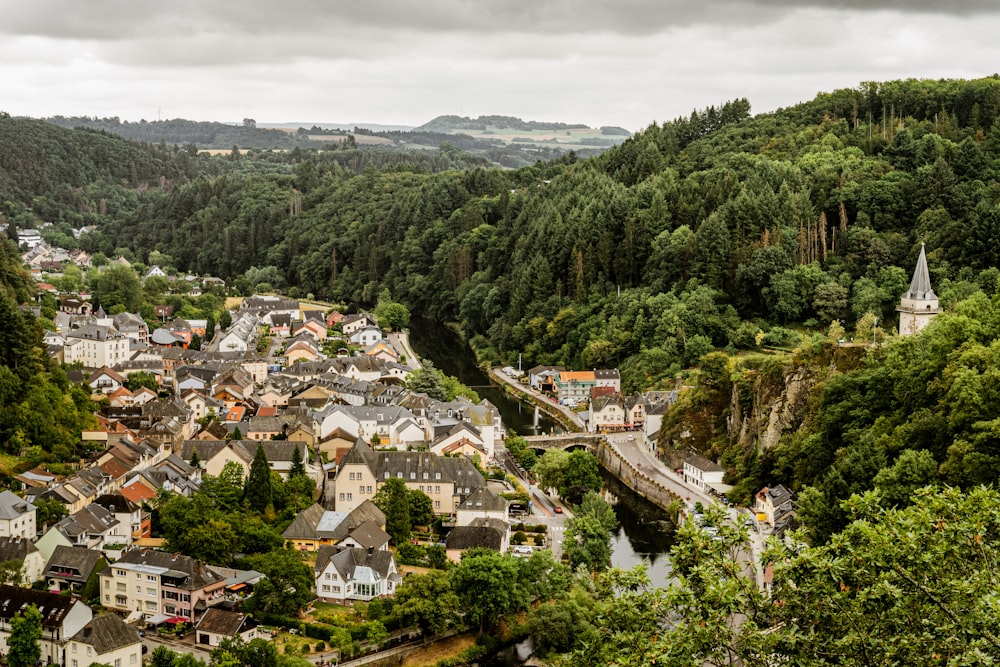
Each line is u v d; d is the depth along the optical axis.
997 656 78.69
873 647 82.75
